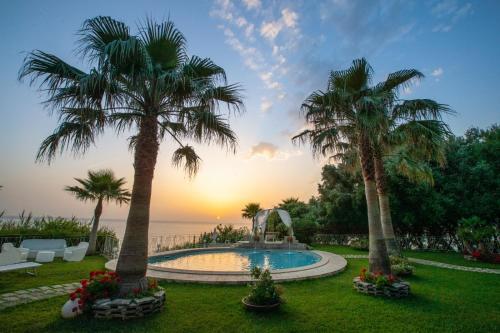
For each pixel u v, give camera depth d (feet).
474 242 43.78
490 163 54.65
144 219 17.92
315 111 27.45
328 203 72.23
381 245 24.32
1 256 26.89
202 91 17.53
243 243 61.05
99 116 18.13
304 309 18.03
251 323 15.61
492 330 14.92
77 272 28.09
